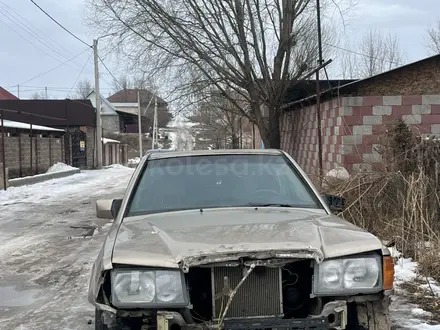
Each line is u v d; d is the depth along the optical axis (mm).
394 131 7969
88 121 35688
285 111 18031
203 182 4242
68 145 33688
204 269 2951
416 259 6180
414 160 7363
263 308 2854
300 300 3016
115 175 27703
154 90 15070
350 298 2949
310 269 3008
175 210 3910
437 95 11172
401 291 5227
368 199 7406
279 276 2871
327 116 12836
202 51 13188
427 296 5039
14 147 23062
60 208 13539
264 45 13547
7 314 5004
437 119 11188
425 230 6512
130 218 3844
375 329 3023
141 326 2879
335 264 2912
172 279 2816
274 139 14328
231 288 2826
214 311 2838
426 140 7402
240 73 13945
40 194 17219
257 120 14406
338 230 3285
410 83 11312
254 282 2854
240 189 4168
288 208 3924
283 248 2842
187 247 2914
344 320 2859
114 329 2863
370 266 2955
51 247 8383
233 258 2777
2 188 17609
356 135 11312
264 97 14086
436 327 4238
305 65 13641
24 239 9164
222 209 3875
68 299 5473
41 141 26562
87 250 8070
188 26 13156
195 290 2949
